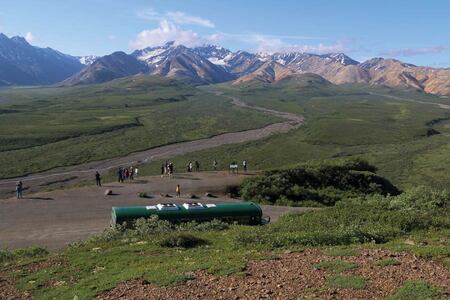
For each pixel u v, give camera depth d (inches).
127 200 2177.7
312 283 634.2
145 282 720.3
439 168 3892.7
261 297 603.5
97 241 1221.1
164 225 1315.2
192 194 2319.1
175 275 724.7
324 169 2623.0
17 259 1109.7
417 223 1080.2
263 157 4217.5
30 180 3245.6
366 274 649.0
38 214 1921.8
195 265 778.2
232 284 663.1
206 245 1034.1
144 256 961.5
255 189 2351.1
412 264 679.7
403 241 892.6
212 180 2608.3
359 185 2566.4
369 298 564.7
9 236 1611.7
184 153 4352.9
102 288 719.1
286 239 935.7
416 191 1454.2
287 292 611.5
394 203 1354.6
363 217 1157.1
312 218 1208.2
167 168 2906.0
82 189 2395.4
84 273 884.0
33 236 1612.9
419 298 541.6
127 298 657.6
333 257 757.9
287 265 732.0
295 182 2522.1
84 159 4001.0
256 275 692.7
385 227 1032.8
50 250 1407.5
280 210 2050.9
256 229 1162.0
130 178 2719.0
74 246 1205.7
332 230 1008.9
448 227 1065.5
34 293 794.2
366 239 927.7
